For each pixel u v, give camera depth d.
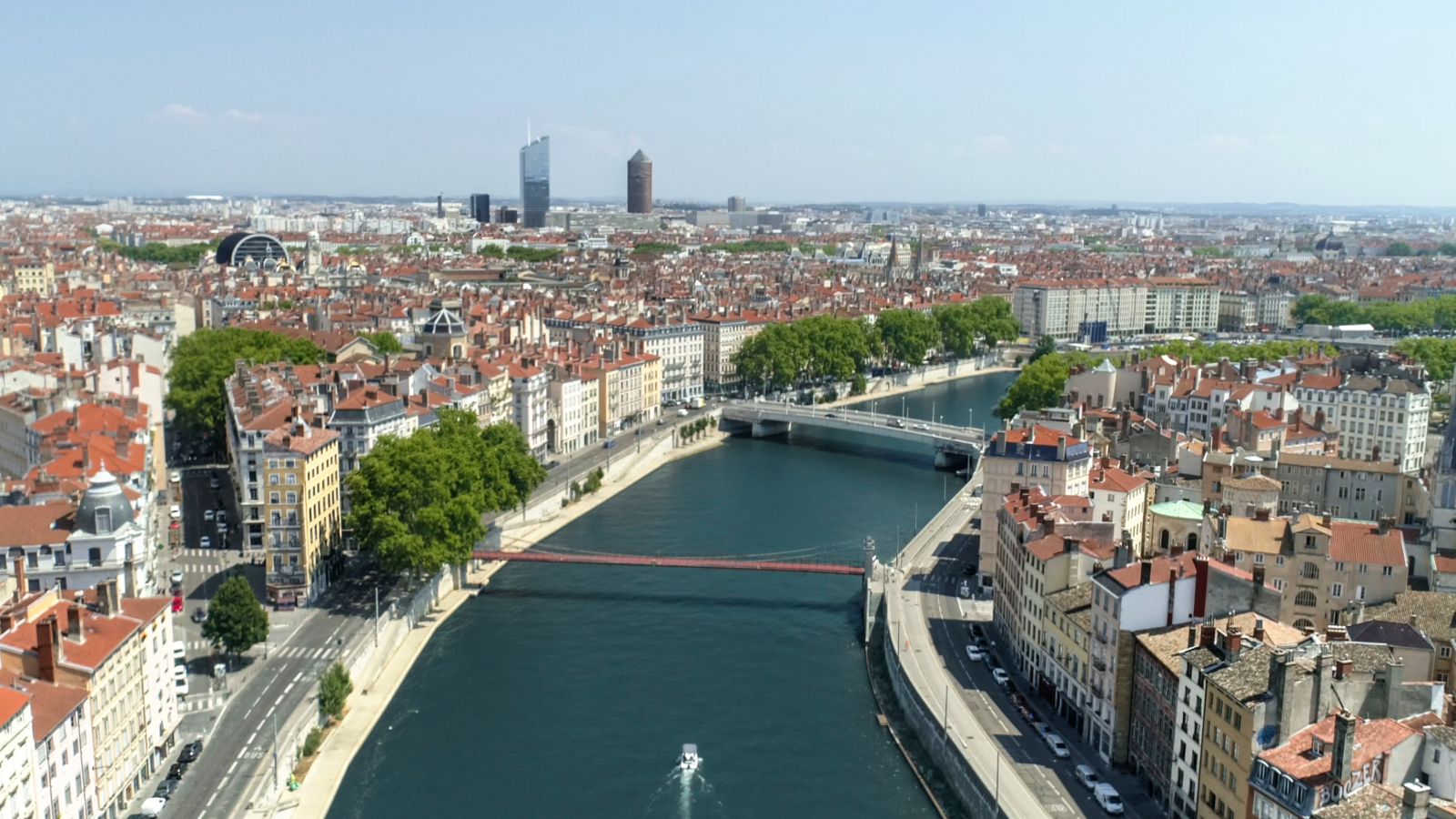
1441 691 192.62
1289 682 190.38
